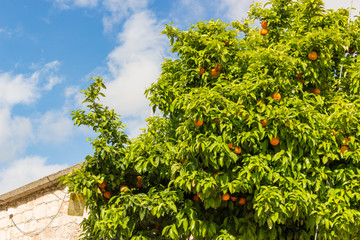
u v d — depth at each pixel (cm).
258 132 464
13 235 943
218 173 467
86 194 529
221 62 525
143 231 521
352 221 426
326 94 545
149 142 534
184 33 546
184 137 478
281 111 450
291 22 592
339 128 472
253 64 492
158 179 544
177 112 547
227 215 513
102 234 496
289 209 432
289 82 479
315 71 512
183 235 509
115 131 588
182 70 566
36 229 874
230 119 464
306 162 462
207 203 471
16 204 955
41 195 884
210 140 459
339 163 490
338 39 500
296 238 494
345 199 443
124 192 554
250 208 495
